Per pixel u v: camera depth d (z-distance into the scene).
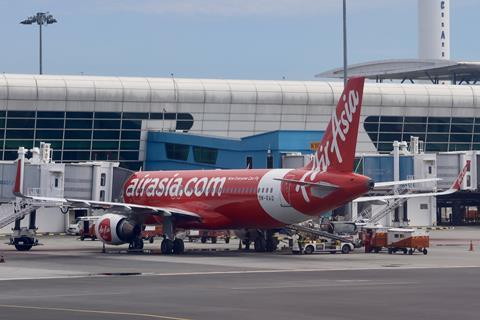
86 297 98.00
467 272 133.62
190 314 82.75
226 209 181.50
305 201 165.62
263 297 97.12
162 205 194.38
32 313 83.62
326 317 80.75
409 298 95.81
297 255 181.12
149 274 130.62
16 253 189.38
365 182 158.12
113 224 187.12
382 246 187.88
